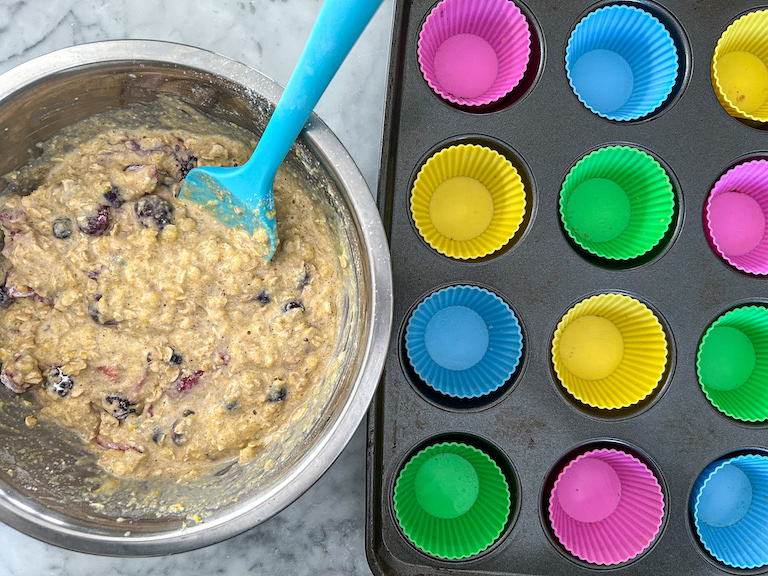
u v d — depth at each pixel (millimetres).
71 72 378
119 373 416
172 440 419
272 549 492
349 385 387
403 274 453
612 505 464
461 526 457
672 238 466
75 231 415
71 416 419
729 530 473
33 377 410
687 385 461
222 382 419
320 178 415
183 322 413
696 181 466
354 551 495
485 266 457
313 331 428
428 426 447
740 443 458
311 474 367
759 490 471
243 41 507
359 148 512
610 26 481
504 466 458
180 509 407
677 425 458
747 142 466
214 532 374
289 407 427
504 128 460
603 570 446
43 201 419
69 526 386
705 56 467
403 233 453
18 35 496
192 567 487
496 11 464
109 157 429
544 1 464
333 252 440
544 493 455
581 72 490
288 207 443
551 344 456
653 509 452
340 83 513
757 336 480
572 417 453
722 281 464
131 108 418
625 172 479
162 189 432
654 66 481
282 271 428
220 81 386
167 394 421
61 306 411
